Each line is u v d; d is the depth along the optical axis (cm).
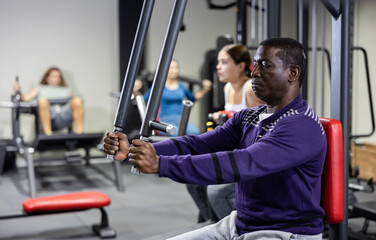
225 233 161
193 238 163
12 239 328
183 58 664
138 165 128
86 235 338
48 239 329
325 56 604
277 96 149
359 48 363
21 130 612
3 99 601
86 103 636
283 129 139
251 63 262
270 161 133
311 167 147
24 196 455
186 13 661
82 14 626
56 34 618
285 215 147
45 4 610
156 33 649
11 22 598
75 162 486
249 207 153
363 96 559
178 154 163
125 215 390
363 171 491
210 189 245
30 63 609
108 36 639
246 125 162
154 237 236
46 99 548
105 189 486
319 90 614
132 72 133
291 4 698
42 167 605
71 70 628
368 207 278
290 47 147
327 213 165
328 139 164
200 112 670
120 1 622
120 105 137
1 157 547
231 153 133
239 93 265
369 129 554
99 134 497
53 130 569
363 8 560
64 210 322
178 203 429
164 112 534
